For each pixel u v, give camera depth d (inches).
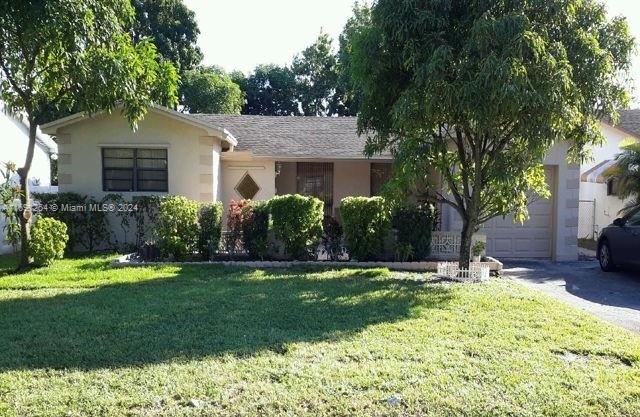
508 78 269.3
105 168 522.9
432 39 307.6
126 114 424.8
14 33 347.6
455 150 410.3
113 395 156.4
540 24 304.3
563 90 288.2
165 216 427.5
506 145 344.5
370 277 366.6
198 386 163.3
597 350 203.5
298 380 168.2
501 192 356.8
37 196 492.4
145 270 385.1
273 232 434.3
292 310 263.4
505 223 516.1
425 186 390.3
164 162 524.7
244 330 226.4
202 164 519.8
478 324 238.5
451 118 325.7
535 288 360.8
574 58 310.3
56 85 398.6
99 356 191.3
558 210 501.0
